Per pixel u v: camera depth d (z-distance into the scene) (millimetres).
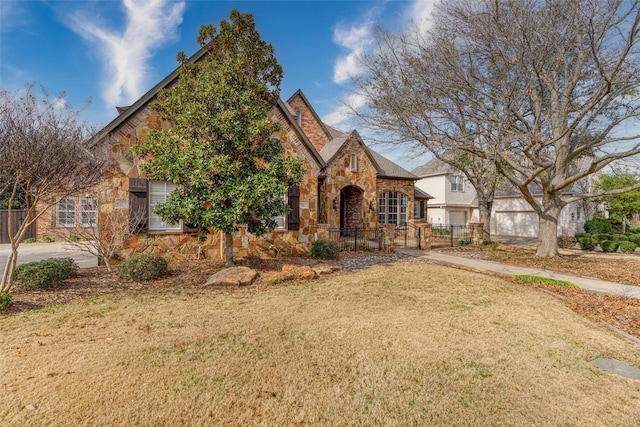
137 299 6273
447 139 12219
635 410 3229
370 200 19078
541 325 5418
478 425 2945
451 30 10945
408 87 11961
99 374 3535
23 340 4340
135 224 9312
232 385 3412
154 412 2951
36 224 16531
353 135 18516
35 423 2777
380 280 8305
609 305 6832
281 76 9516
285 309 5848
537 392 3488
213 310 5730
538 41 10227
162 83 9984
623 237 17328
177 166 7559
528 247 18172
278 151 9102
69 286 7016
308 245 12594
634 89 10211
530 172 12719
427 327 5129
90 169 6625
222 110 8242
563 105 12242
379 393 3359
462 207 28953
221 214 7766
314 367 3816
